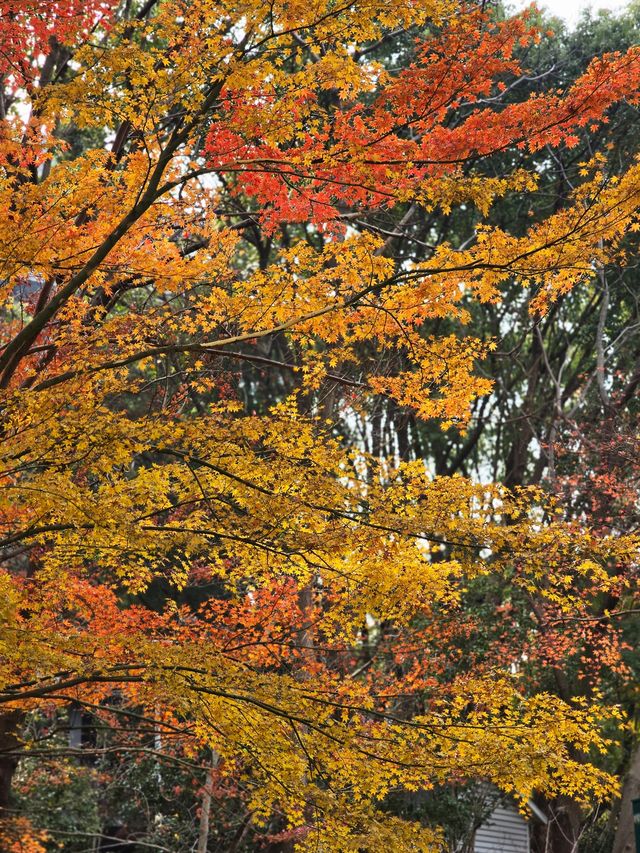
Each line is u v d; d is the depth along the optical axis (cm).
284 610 915
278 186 653
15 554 823
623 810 1588
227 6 560
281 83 584
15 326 882
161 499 627
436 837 646
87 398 601
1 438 605
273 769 646
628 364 2347
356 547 598
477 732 660
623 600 1897
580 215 587
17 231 619
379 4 560
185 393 904
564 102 583
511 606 1645
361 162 586
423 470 612
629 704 2020
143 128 602
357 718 732
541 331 2236
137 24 597
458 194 574
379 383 712
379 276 646
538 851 2036
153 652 632
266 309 677
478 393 698
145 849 1725
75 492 539
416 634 1183
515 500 600
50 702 974
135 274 707
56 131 988
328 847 642
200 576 1073
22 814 1480
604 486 1642
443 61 582
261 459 593
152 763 1691
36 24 662
